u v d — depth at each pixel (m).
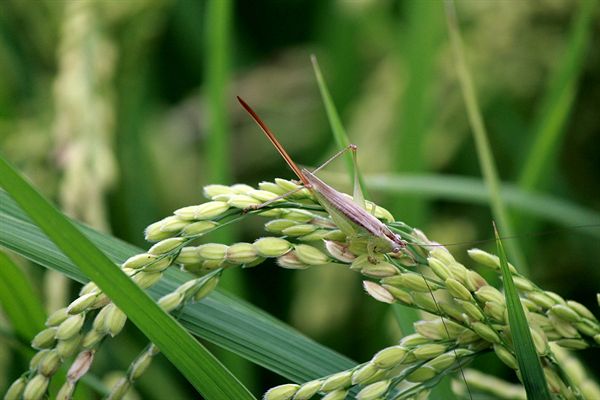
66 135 0.59
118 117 0.73
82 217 0.58
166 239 0.47
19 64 0.75
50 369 0.46
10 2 0.73
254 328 0.50
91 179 0.58
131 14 0.68
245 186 0.48
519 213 0.66
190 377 0.47
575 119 0.74
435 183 0.61
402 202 0.65
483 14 0.68
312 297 0.62
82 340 0.47
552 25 0.69
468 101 0.57
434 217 0.74
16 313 0.50
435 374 0.48
